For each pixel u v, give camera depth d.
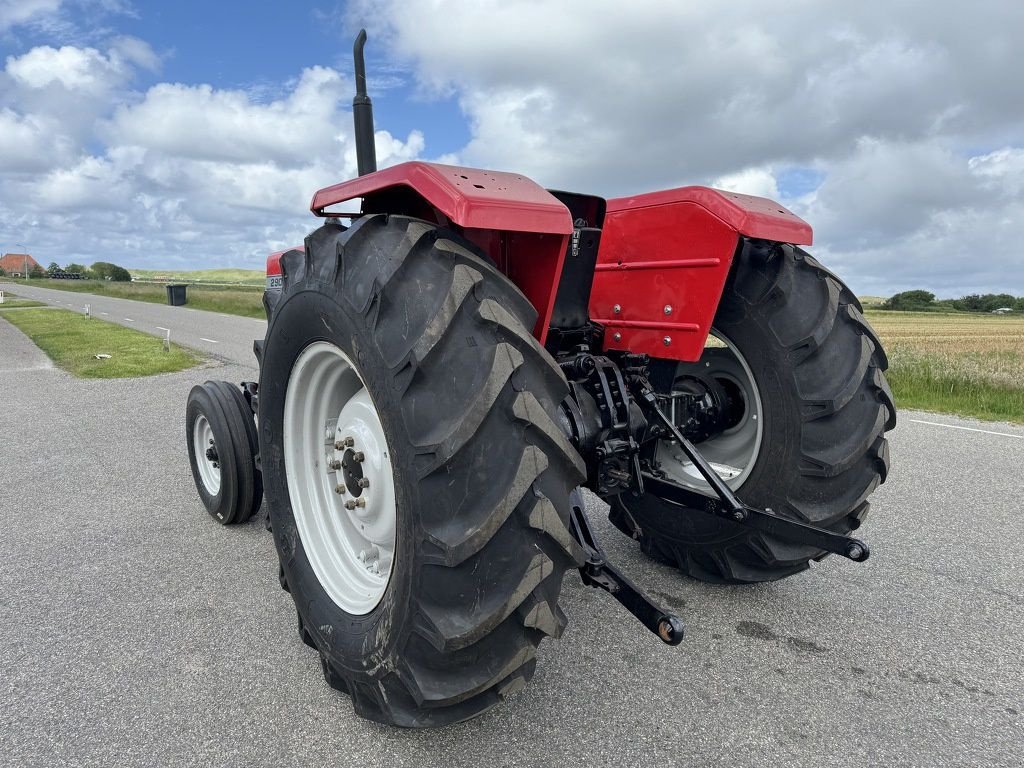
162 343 14.77
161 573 3.11
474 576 1.53
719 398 2.77
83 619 2.68
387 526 2.14
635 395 2.54
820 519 2.42
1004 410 7.62
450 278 1.63
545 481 1.56
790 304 2.43
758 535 2.56
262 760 1.87
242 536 3.57
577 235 2.29
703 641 2.50
